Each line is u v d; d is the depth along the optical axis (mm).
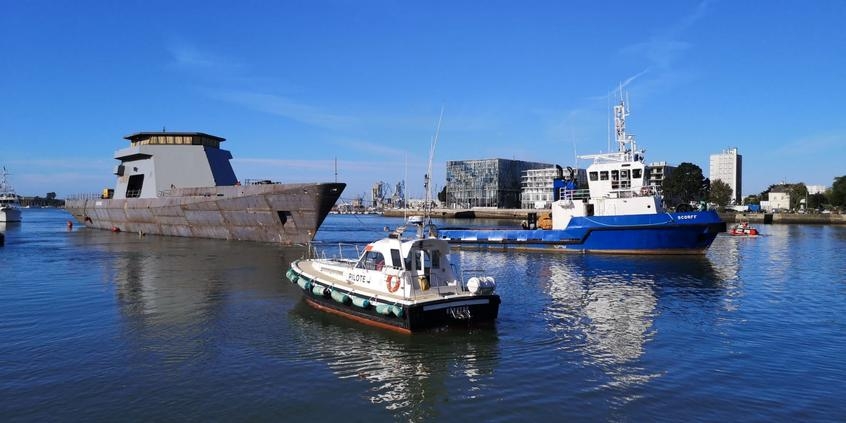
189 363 13688
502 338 16297
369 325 17328
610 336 16672
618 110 42750
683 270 32062
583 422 10484
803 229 83375
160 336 16141
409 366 13641
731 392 12047
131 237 53969
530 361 14141
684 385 12469
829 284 27172
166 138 56062
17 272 29281
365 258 19016
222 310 19594
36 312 19297
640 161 41875
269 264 32156
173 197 51562
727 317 19438
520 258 38719
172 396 11547
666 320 18891
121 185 62688
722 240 58906
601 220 39844
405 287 16719
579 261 36562
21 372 12930
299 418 10570
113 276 27625
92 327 17188
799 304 21922
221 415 10656
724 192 142375
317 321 17922
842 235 67688
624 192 41281
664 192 108688
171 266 31328
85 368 13242
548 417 10703
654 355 14727
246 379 12602
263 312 19250
